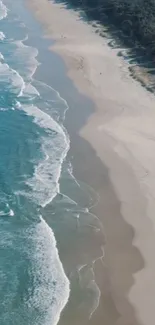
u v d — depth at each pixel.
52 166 39.78
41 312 28.05
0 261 31.22
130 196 36.38
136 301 28.42
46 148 42.09
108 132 44.03
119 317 27.56
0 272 30.52
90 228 33.59
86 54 60.59
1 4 81.62
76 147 42.12
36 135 43.91
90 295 28.84
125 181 37.91
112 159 40.44
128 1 71.19
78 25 71.00
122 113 47.16
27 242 32.56
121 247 32.06
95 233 33.19
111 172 38.91
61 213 34.94
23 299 28.84
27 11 78.12
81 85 52.75
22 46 63.53
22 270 30.64
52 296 28.94
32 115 47.06
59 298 28.77
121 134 43.75
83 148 41.94
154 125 45.16
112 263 30.92
